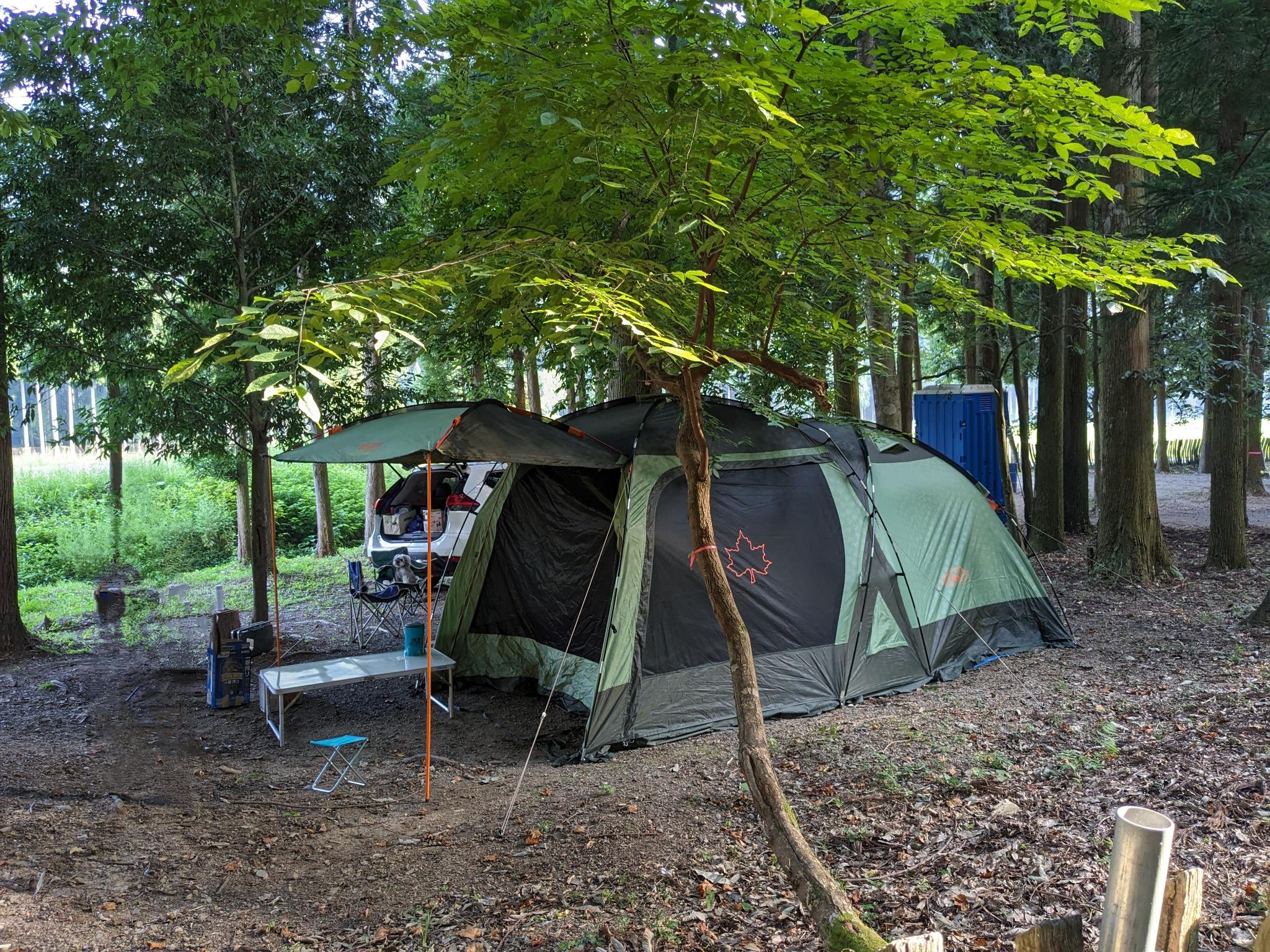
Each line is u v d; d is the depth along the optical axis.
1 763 5.81
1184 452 30.30
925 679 7.46
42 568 12.98
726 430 7.02
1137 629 8.64
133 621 9.02
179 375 2.41
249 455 9.23
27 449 26.59
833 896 3.06
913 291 7.82
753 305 5.00
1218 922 3.39
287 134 8.12
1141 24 10.12
